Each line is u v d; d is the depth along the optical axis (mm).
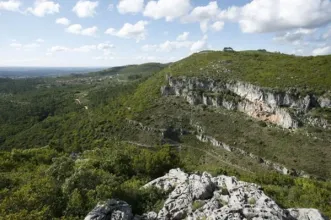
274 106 91000
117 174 35594
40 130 119188
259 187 23359
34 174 31844
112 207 19453
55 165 31609
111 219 18234
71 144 90500
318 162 69562
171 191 25938
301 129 82000
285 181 49906
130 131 104500
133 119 108438
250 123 93812
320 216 19656
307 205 31969
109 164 36531
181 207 21375
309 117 82875
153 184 28188
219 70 122812
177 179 28250
